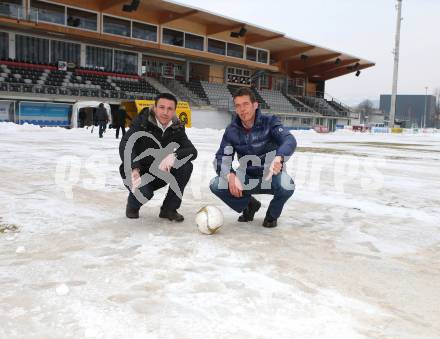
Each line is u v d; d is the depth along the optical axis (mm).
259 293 2389
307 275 2701
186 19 40750
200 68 46375
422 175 8453
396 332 1989
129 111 27984
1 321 2000
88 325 1976
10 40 31156
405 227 4086
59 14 32312
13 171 7078
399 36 45312
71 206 4559
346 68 59094
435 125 109500
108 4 33938
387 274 2775
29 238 3342
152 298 2283
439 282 2660
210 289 2426
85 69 34750
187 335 1901
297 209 4805
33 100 28734
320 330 1984
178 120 3910
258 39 45781
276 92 52844
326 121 55531
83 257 2920
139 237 3441
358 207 5023
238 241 3414
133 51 38750
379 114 86188
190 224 3939
